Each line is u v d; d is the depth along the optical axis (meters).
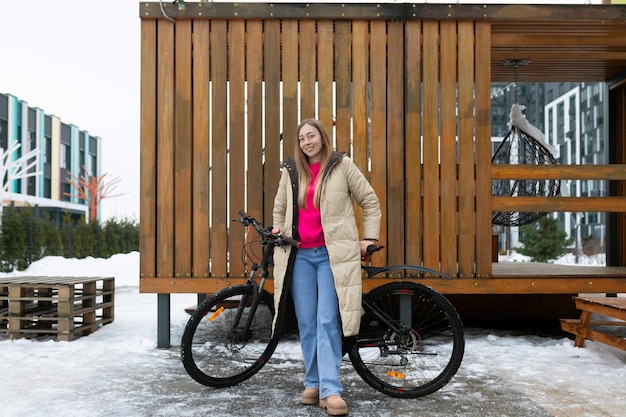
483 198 4.65
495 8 4.66
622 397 3.20
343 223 3.03
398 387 3.22
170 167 4.56
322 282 3.05
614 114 6.93
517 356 4.24
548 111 46.88
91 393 3.26
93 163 40.81
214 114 4.60
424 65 4.68
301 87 4.62
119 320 6.05
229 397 3.20
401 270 4.59
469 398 3.19
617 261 6.83
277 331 3.31
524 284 4.64
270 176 4.60
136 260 14.90
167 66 4.58
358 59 4.64
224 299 3.40
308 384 3.11
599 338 4.17
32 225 15.45
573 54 5.73
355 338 3.25
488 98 4.68
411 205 4.62
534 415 2.89
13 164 19.11
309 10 4.60
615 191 6.82
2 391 3.30
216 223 4.57
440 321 4.46
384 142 4.62
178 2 4.53
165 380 3.56
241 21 4.62
